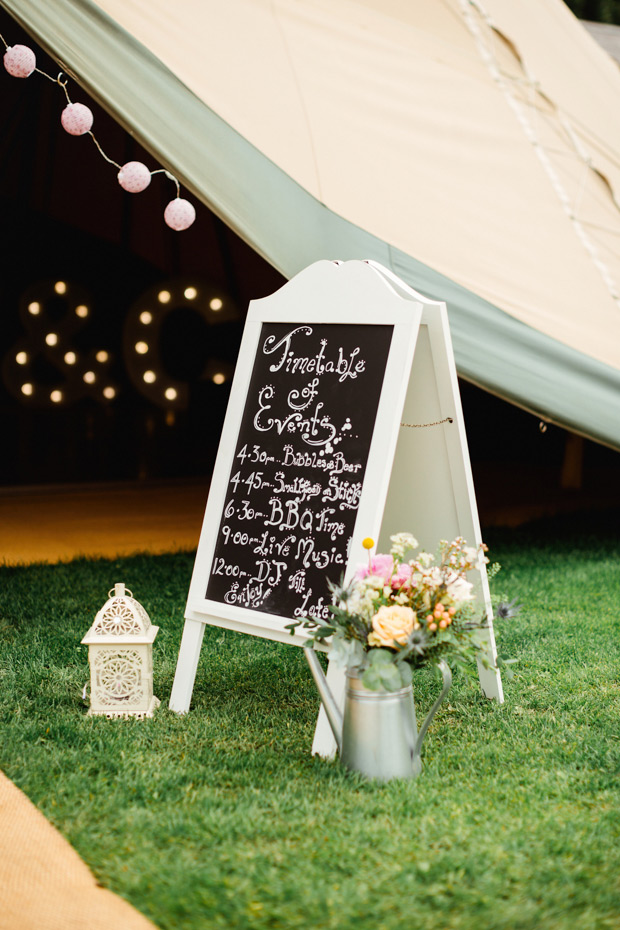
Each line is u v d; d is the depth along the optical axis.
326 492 3.16
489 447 14.62
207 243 9.75
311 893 2.13
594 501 9.91
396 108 5.04
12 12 4.06
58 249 10.36
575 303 4.79
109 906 2.09
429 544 3.50
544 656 4.04
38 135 7.93
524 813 2.54
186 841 2.38
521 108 5.50
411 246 4.51
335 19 5.33
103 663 3.26
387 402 3.09
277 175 4.37
